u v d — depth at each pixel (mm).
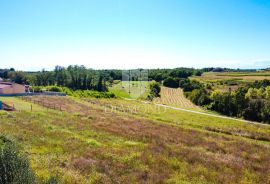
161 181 18547
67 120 44531
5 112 45031
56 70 154625
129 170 20469
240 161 27703
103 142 30312
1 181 10375
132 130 41281
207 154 29250
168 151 28328
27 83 154375
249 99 99750
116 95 130250
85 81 142625
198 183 19172
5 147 11516
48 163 19484
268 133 58062
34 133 30281
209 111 109000
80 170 18969
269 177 22656
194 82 170125
